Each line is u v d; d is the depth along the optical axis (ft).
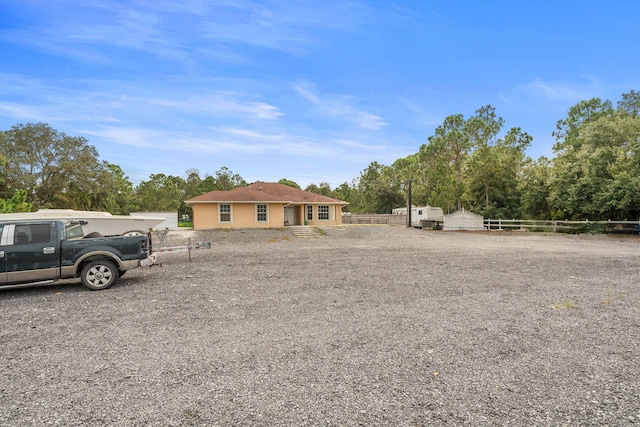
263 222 90.74
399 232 83.61
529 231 93.81
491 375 12.02
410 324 17.51
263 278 30.09
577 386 11.25
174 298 23.24
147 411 9.89
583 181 80.02
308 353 13.96
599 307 20.45
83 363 13.16
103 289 26.18
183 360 13.35
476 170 113.50
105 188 148.87
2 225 24.71
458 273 31.81
